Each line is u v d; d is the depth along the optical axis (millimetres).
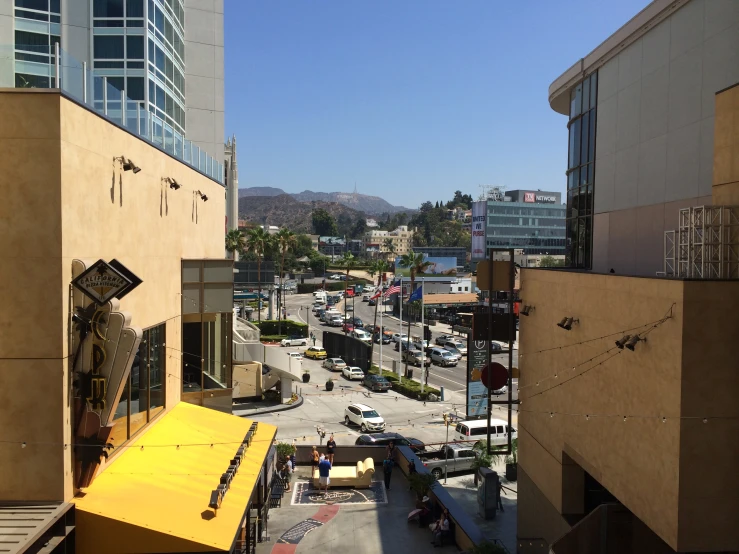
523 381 19375
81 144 11875
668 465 10445
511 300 16688
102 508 11586
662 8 14914
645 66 16078
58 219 10977
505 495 24312
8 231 10891
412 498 22812
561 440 15695
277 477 22688
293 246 94562
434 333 84938
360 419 36781
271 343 75812
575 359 14883
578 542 12938
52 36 33156
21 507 10938
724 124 11562
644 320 11430
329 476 23594
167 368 18625
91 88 12953
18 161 10875
